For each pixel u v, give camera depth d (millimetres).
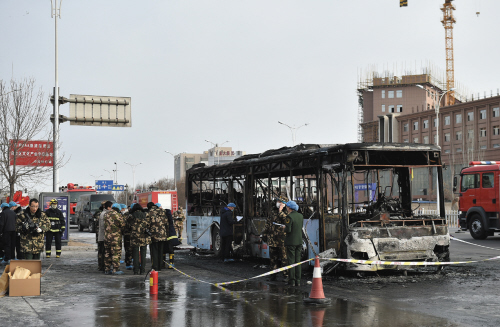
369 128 114188
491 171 24031
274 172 14836
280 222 12281
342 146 11992
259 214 15641
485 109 82375
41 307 9055
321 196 12750
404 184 13883
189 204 21031
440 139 89375
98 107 26266
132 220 13953
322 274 12672
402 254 12219
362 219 12492
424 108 116125
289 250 11461
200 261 17141
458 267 14156
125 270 14977
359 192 12555
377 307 8844
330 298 9719
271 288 11078
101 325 7660
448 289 10680
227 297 9977
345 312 8453
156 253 14242
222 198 18109
